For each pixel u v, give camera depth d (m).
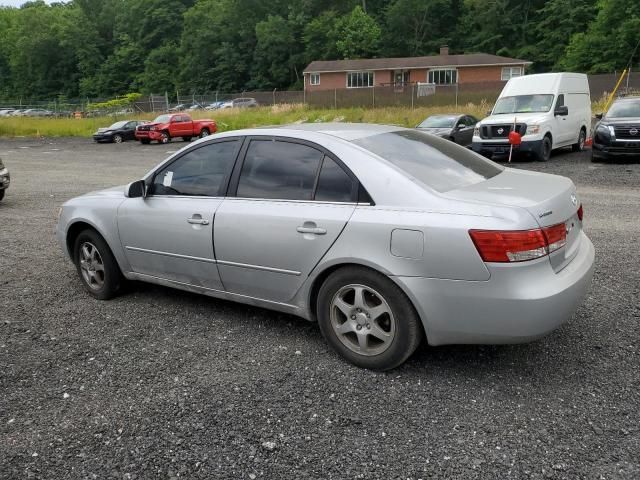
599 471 2.53
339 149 3.61
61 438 2.88
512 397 3.16
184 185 4.32
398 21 78.38
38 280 5.58
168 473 2.60
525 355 3.66
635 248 6.06
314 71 62.12
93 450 2.78
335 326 3.60
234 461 2.67
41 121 42.09
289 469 2.60
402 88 37.28
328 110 36.03
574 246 3.56
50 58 99.06
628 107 14.09
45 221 8.81
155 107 49.16
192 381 3.43
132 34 95.56
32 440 2.87
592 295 4.68
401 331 3.32
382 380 3.39
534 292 2.99
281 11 84.25
